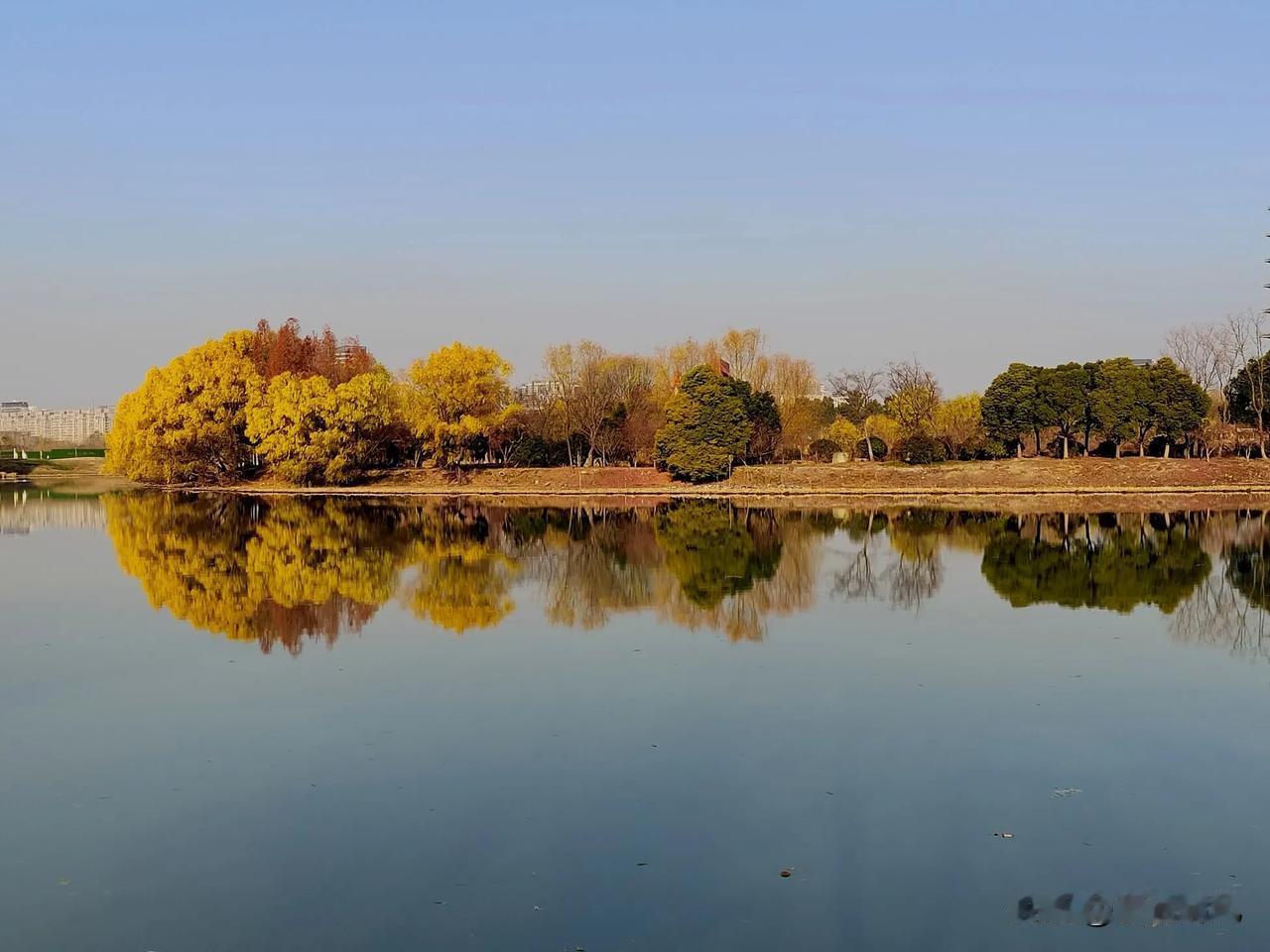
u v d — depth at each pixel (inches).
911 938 563.2
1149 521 2662.4
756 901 602.5
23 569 1835.6
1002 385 4035.4
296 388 3983.8
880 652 1185.4
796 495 3661.4
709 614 1412.4
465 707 971.3
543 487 3983.8
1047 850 668.1
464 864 650.8
